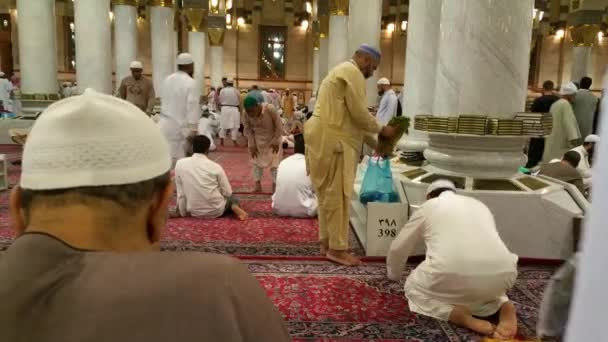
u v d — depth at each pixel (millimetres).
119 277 606
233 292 625
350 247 3898
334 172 3344
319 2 17125
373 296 2926
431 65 5629
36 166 653
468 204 2660
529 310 2764
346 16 11477
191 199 4555
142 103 6711
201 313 600
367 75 3402
